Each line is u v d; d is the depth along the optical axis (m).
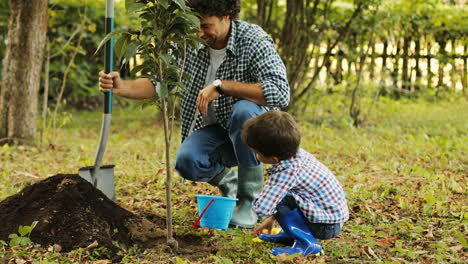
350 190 4.03
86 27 7.54
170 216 2.81
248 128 2.73
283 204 2.79
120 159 5.47
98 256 2.71
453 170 4.83
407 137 6.86
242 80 3.27
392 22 8.00
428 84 9.89
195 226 3.13
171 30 2.55
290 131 2.67
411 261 2.72
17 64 6.27
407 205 3.64
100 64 9.41
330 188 2.75
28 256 2.66
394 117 8.52
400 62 9.95
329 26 7.70
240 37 3.24
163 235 2.97
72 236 2.82
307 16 7.55
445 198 3.73
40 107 9.26
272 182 2.71
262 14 7.45
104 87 3.10
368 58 9.48
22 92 6.30
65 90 9.63
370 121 8.37
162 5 2.40
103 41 2.52
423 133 6.55
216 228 3.13
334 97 8.52
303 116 8.02
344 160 5.48
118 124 8.54
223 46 3.28
